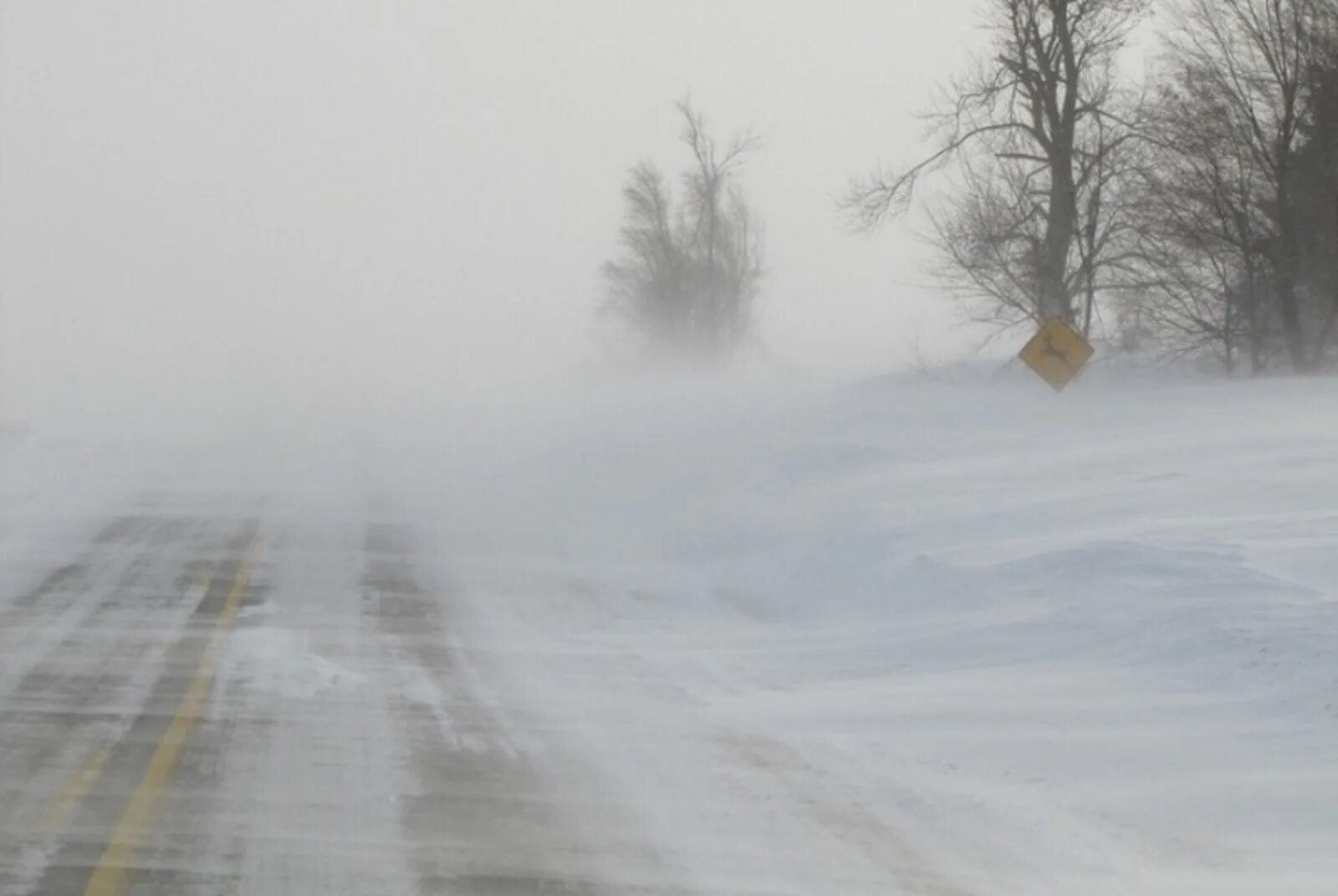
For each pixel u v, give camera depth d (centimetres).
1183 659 2725
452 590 4031
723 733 2525
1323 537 3444
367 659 3114
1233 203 8181
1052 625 3105
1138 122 8569
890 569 3906
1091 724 2461
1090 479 4697
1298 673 2514
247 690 2795
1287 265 8006
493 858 1861
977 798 2131
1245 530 3600
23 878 1762
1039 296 8831
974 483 4866
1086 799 2112
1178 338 8688
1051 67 8806
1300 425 5447
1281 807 2022
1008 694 2694
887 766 2308
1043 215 8844
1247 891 1748
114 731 2472
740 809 2084
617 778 2238
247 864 1823
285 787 2166
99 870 1792
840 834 1975
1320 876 1792
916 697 2728
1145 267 8600
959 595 3534
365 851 1883
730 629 3609
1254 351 8100
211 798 2102
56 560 4303
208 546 4659
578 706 2719
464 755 2364
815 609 3809
